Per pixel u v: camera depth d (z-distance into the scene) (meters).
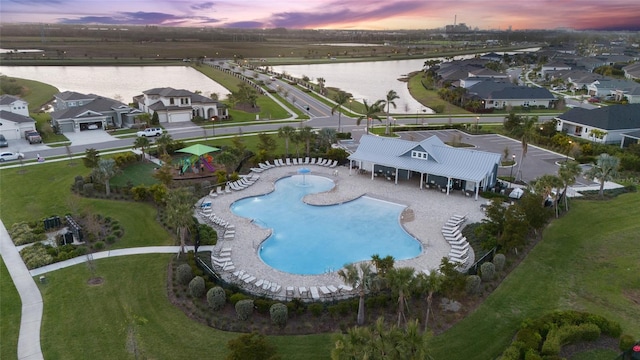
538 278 33.97
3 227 41.66
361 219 45.75
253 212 47.22
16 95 115.56
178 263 35.38
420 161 54.41
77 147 69.88
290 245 40.16
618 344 26.22
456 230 41.66
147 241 39.38
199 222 43.53
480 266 34.16
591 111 80.94
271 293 31.56
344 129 86.81
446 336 27.14
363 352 19.97
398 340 20.69
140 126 83.81
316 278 33.88
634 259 36.88
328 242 40.81
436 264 36.00
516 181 56.06
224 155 54.75
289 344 26.44
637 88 123.62
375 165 57.47
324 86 148.12
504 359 23.98
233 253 37.47
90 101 89.75
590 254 37.81
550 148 73.38
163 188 47.12
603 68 170.38
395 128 86.06
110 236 39.19
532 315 29.31
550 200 47.88
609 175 49.66
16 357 24.94
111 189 50.44
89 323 28.03
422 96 134.12
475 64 177.00
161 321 28.38
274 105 110.06
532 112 107.50
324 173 59.09
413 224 43.69
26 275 33.59
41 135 75.94
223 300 29.30
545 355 24.33
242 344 21.69
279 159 63.47
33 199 48.38
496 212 38.88
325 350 25.94
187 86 150.38
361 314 28.00
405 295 25.73
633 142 73.25
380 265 28.02
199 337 26.98
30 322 28.00
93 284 32.38
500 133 83.94
